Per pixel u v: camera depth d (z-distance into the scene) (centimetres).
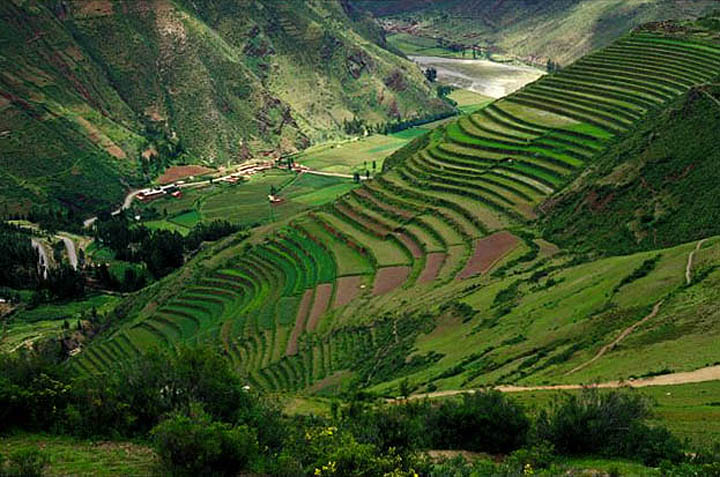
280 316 10894
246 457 3456
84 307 15462
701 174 9625
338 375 8575
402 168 15362
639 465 3859
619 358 6081
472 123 16100
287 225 14950
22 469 3222
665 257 7888
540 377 6259
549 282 8938
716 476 3422
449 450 4431
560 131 13875
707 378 5172
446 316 9088
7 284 16300
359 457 3341
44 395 4106
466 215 12300
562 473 3653
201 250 16775
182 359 4384
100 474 3362
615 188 10675
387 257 11988
